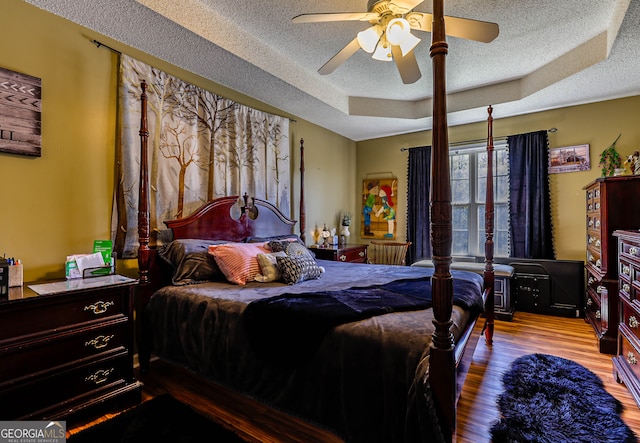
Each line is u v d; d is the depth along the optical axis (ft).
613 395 6.55
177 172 8.81
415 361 3.87
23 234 6.34
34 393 5.08
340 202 16.55
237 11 7.86
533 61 10.52
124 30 7.32
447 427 3.48
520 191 13.35
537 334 10.19
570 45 9.52
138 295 7.77
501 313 11.70
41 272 6.56
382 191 17.03
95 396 5.72
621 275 7.40
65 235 6.89
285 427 5.63
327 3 7.57
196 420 5.76
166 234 8.47
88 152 7.24
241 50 8.57
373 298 5.79
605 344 8.66
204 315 6.18
